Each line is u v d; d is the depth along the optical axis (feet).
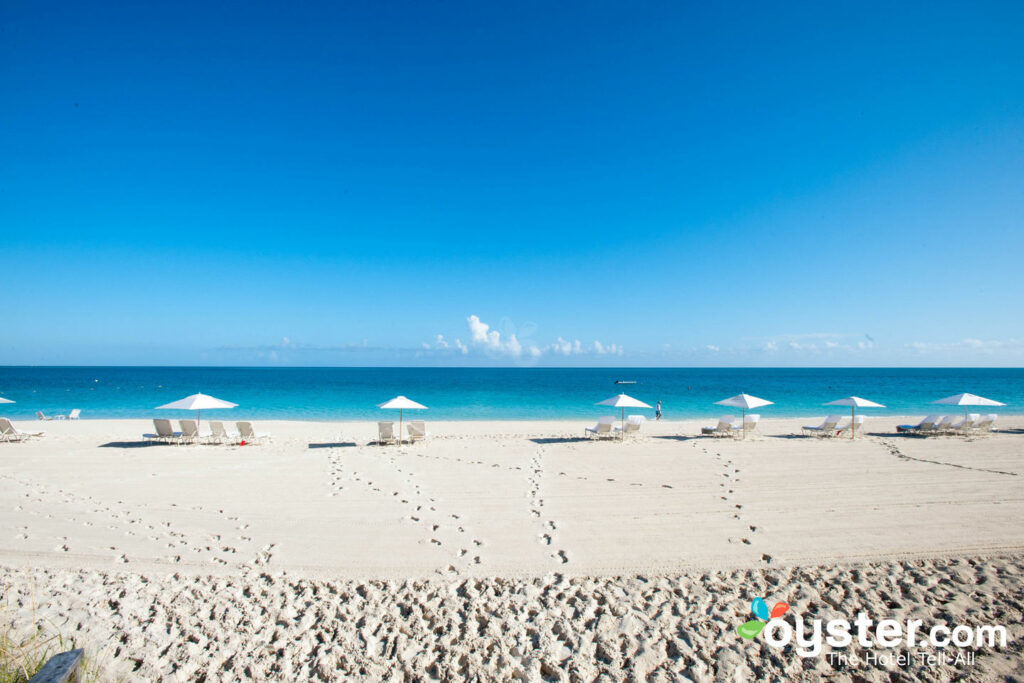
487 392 139.33
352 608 14.87
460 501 25.29
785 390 154.61
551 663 12.45
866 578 16.44
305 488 27.86
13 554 18.44
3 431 42.73
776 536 20.08
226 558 18.17
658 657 12.62
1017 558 17.69
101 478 30.14
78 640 13.21
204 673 12.04
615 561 17.85
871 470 31.96
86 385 164.66
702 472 31.73
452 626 13.98
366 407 92.12
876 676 11.85
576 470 32.48
